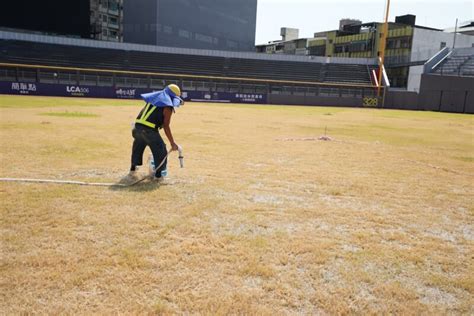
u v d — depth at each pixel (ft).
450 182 24.54
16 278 10.27
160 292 9.97
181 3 185.37
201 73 165.58
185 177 22.31
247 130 50.49
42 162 24.61
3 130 39.24
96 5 211.00
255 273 11.16
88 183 19.53
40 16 148.46
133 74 150.00
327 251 12.91
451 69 153.69
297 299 9.96
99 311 9.06
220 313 9.18
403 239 14.42
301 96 157.07
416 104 152.05
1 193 17.38
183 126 52.39
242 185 21.18
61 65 146.10
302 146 37.81
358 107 158.30
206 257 12.01
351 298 10.14
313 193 20.40
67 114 61.72
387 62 185.78
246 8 219.61
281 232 14.46
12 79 131.54
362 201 19.33
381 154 35.24
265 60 176.65
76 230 13.65
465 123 84.64
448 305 10.05
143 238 13.23
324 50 232.53
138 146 21.01
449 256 13.11
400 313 9.59
